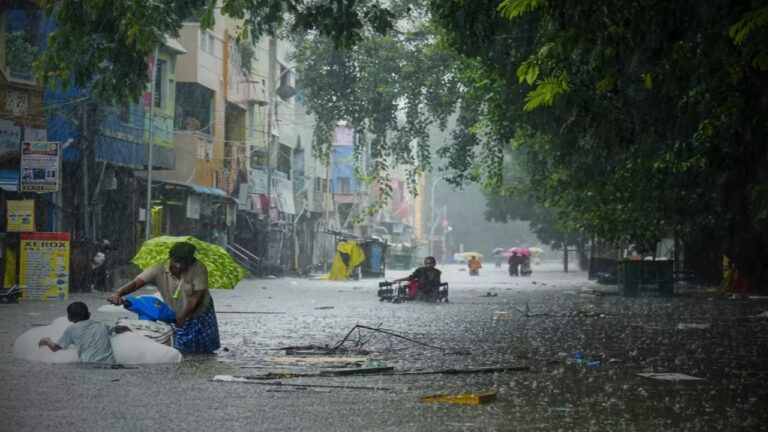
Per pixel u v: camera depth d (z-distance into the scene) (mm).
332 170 78875
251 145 56250
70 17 16766
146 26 16391
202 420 7418
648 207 32062
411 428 7145
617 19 11648
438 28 22594
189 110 47438
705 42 13203
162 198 41719
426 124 42562
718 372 11047
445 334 16219
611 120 15391
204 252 13008
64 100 31562
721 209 31484
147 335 11617
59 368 10562
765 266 32656
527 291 37281
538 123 27281
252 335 15617
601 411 8070
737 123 16141
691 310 24031
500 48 20750
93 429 7000
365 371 10523
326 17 17688
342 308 23953
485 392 9070
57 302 24359
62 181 32094
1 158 29172
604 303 27672
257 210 55906
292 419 7488
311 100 44031
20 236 25906
